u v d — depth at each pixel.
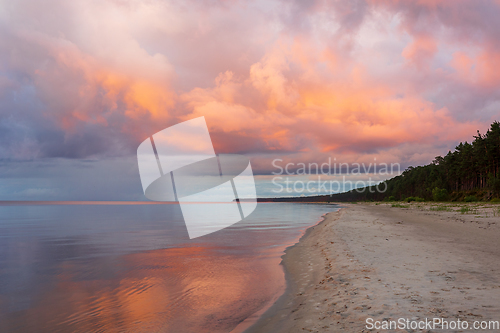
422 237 11.62
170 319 4.52
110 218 32.19
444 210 32.69
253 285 6.31
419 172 108.00
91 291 6.07
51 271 7.91
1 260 9.55
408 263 7.05
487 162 65.75
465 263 7.02
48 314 4.84
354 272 6.36
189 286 6.29
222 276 7.10
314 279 6.50
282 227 20.12
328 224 19.22
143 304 5.23
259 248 11.28
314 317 4.16
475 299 4.46
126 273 7.51
